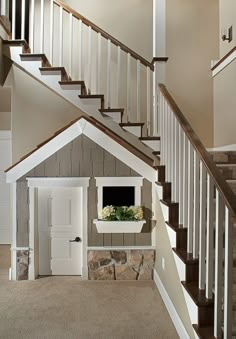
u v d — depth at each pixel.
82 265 4.65
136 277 4.62
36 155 4.63
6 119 6.51
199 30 5.84
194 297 2.42
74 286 4.34
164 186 3.73
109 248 4.61
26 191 4.65
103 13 5.78
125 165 4.65
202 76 5.83
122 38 5.79
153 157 4.82
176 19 5.83
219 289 2.17
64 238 4.77
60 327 3.21
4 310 3.60
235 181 3.41
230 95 4.73
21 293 4.09
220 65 5.14
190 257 2.79
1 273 4.90
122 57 5.64
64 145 4.64
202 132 5.82
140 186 4.64
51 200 4.77
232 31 4.75
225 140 4.95
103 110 4.72
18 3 5.76
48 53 5.58
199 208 2.71
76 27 5.60
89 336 3.04
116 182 4.64
